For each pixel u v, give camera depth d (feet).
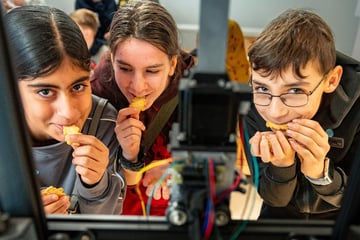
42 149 2.71
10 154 1.36
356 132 2.97
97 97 3.21
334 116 2.95
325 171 2.54
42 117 2.55
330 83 2.91
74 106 2.57
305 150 2.46
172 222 1.43
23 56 2.30
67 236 1.51
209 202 1.37
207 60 1.28
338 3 9.40
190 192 1.39
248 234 1.55
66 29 2.46
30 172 1.44
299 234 1.55
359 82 2.93
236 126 1.36
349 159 2.93
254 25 10.03
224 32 1.25
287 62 2.56
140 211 2.45
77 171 2.53
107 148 2.73
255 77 2.73
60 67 2.37
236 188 1.52
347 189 1.49
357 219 1.49
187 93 1.26
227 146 1.35
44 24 2.36
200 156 1.37
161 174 1.62
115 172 2.89
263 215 2.34
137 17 3.03
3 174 1.40
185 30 5.47
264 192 2.67
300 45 2.59
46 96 2.46
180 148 1.35
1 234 1.34
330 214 2.80
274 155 2.47
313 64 2.60
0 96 1.29
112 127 3.08
